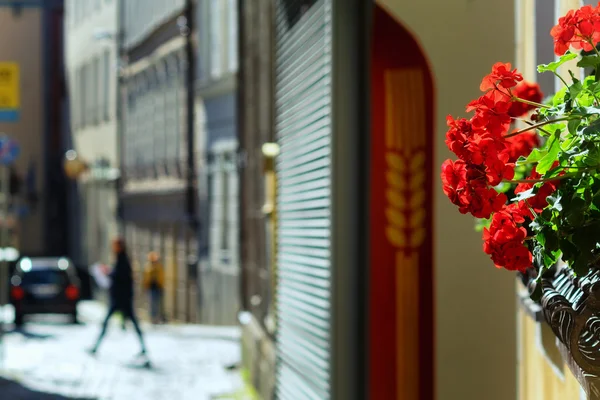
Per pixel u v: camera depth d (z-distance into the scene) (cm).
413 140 945
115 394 1822
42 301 3575
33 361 2355
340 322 970
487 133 406
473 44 945
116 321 3909
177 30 4134
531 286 467
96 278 4984
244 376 1962
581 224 378
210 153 3759
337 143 965
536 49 685
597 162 383
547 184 402
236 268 3450
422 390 948
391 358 949
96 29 5538
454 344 948
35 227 6325
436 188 948
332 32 964
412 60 947
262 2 1845
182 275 4097
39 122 6372
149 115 4612
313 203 1079
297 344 1186
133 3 4856
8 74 2366
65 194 6303
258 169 1864
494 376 949
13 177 5700
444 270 948
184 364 2283
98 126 5531
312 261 1082
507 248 404
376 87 947
